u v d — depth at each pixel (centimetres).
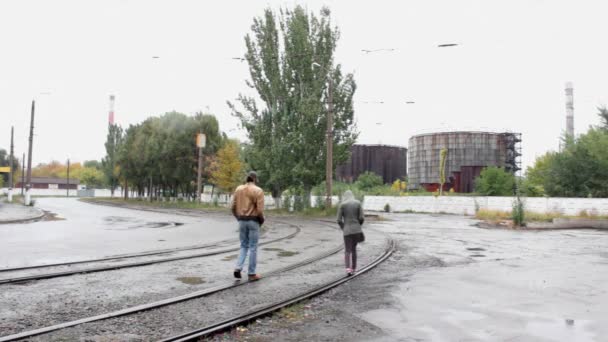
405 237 1733
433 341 501
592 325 561
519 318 592
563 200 3156
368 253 1228
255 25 3678
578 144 3541
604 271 961
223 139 5500
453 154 7925
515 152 7894
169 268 947
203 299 682
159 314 596
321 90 3475
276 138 3584
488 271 959
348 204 911
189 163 5350
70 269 903
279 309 626
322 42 3528
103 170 8181
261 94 3706
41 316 576
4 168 5828
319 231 1912
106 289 740
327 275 891
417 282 837
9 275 825
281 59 3609
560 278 879
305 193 3572
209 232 1784
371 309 641
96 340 487
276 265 1003
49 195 10625
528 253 1274
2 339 473
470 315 607
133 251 1194
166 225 2158
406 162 9806
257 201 834
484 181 5459
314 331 538
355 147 9331
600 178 3359
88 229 1873
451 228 2250
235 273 834
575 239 1731
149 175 5997
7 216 2473
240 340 504
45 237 1523
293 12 3575
